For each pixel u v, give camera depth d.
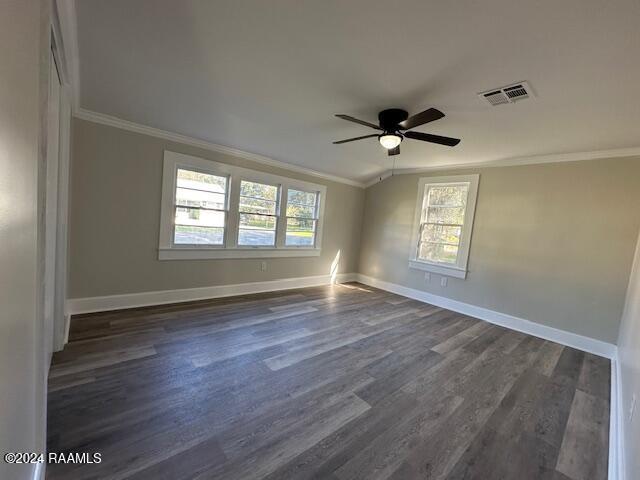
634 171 3.20
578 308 3.52
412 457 1.65
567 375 2.76
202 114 3.20
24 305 0.90
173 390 2.05
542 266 3.79
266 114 3.16
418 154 4.29
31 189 0.95
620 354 2.87
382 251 5.75
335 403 2.07
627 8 1.38
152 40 2.04
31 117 0.92
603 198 3.38
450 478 1.53
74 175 3.05
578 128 2.81
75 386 2.01
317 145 4.12
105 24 1.90
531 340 3.60
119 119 3.23
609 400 2.36
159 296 3.73
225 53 2.13
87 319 3.08
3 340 0.70
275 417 1.88
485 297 4.30
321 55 2.05
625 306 3.16
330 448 1.67
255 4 1.63
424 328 3.71
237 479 1.42
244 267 4.54
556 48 1.72
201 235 4.04
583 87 2.10
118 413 1.79
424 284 5.04
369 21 1.67
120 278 3.43
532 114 2.61
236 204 4.30
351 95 2.57
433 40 1.77
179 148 3.71
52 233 2.16
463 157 4.20
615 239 3.30
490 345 3.34
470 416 2.05
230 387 2.15
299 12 1.66
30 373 1.01
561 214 3.66
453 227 4.70
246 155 4.33
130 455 1.50
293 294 4.82
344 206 5.82
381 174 5.67
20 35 0.78
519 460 1.69
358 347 3.01
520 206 3.98
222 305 3.92
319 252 5.53
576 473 1.63
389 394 2.24
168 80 2.58
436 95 2.41
